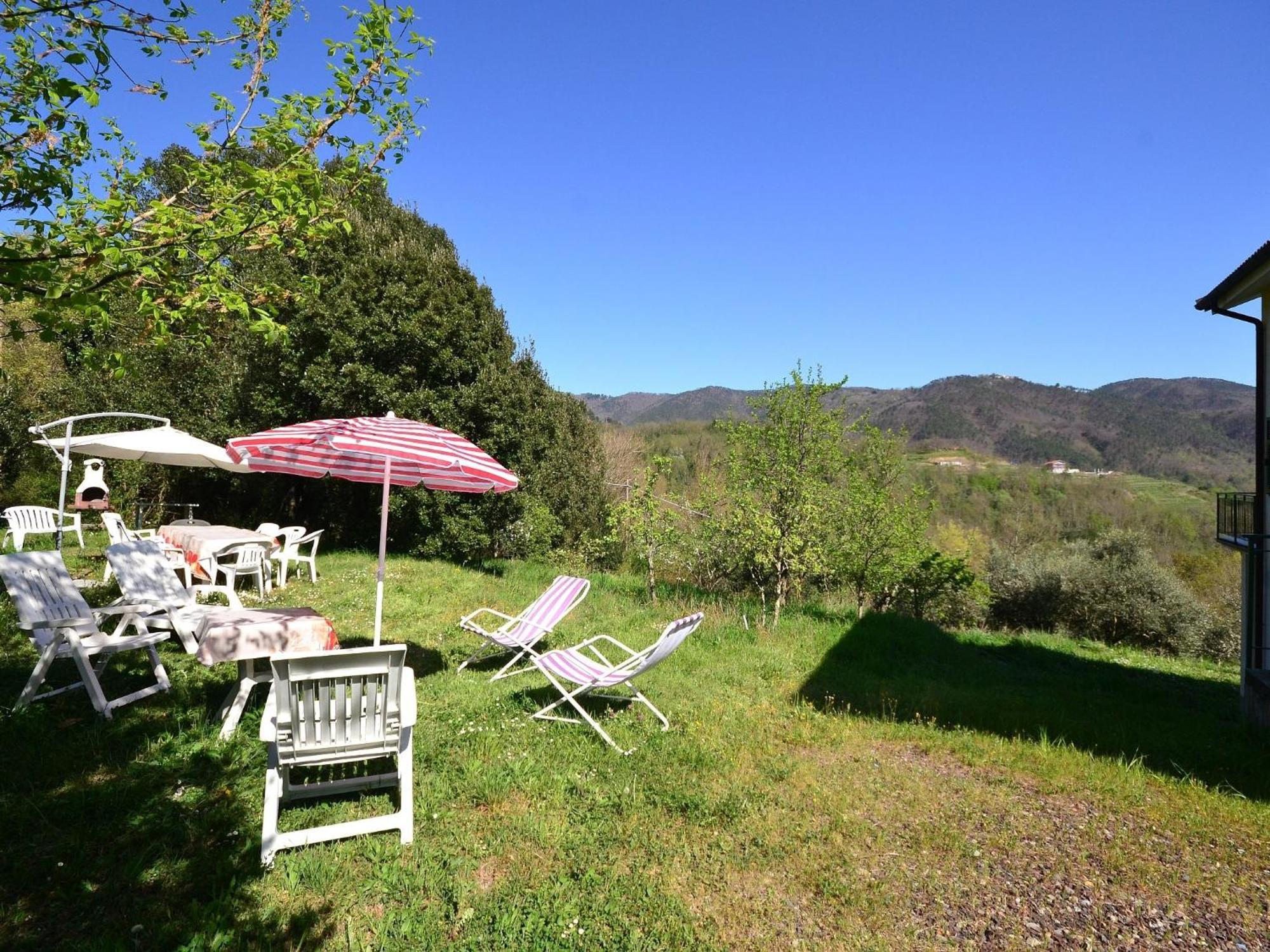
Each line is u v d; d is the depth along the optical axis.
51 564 5.30
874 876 3.56
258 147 4.60
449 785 4.18
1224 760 5.61
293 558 10.48
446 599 9.60
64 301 3.38
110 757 4.14
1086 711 7.20
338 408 13.92
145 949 2.73
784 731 5.60
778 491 10.02
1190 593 20.97
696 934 3.02
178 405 15.66
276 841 3.33
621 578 14.50
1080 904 3.42
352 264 14.18
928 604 15.91
